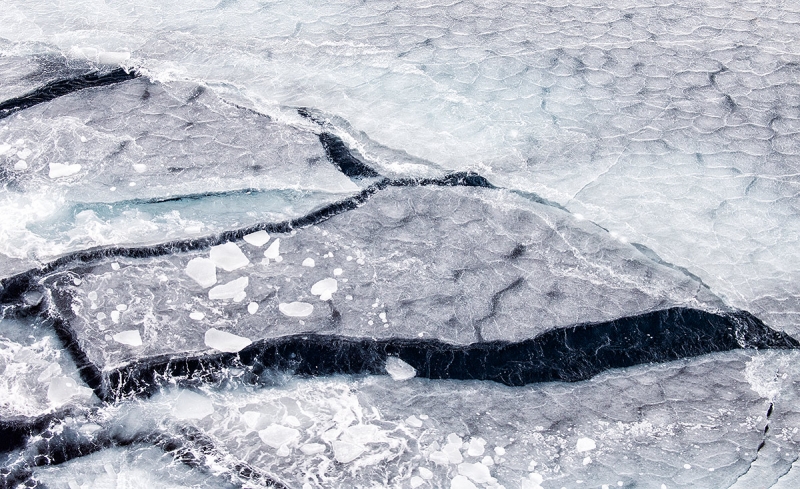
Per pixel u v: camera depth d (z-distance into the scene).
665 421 104.69
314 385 105.88
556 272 113.31
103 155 120.38
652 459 102.69
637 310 111.12
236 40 134.25
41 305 109.12
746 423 104.62
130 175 118.81
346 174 120.06
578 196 119.00
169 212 116.00
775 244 115.81
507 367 107.56
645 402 105.81
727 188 120.00
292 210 116.75
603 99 128.38
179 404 104.25
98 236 113.81
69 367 105.81
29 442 102.19
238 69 130.25
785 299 112.12
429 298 111.12
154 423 103.31
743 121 126.38
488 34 136.62
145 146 121.50
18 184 117.62
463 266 113.44
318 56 132.38
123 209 116.06
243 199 117.38
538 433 103.88
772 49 135.75
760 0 144.50
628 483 101.44
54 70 129.62
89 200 116.69
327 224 115.94
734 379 107.31
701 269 113.94
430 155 121.94
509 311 110.62
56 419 103.19
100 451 101.94
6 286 110.12
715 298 112.06
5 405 103.69
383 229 115.81
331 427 103.38
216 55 131.88
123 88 127.62
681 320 110.69
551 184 119.88
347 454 101.75
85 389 104.75
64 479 100.62
